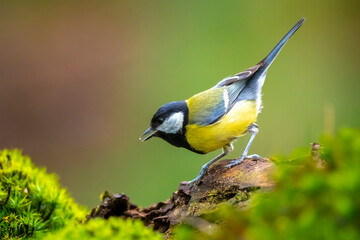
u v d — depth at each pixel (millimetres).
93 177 13141
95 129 14898
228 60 15125
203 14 16703
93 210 4941
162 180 12008
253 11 16312
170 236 4219
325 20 16406
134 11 18031
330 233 2039
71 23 18156
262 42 15547
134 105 15383
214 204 4180
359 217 2020
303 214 2139
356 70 15352
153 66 15953
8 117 15148
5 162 5160
